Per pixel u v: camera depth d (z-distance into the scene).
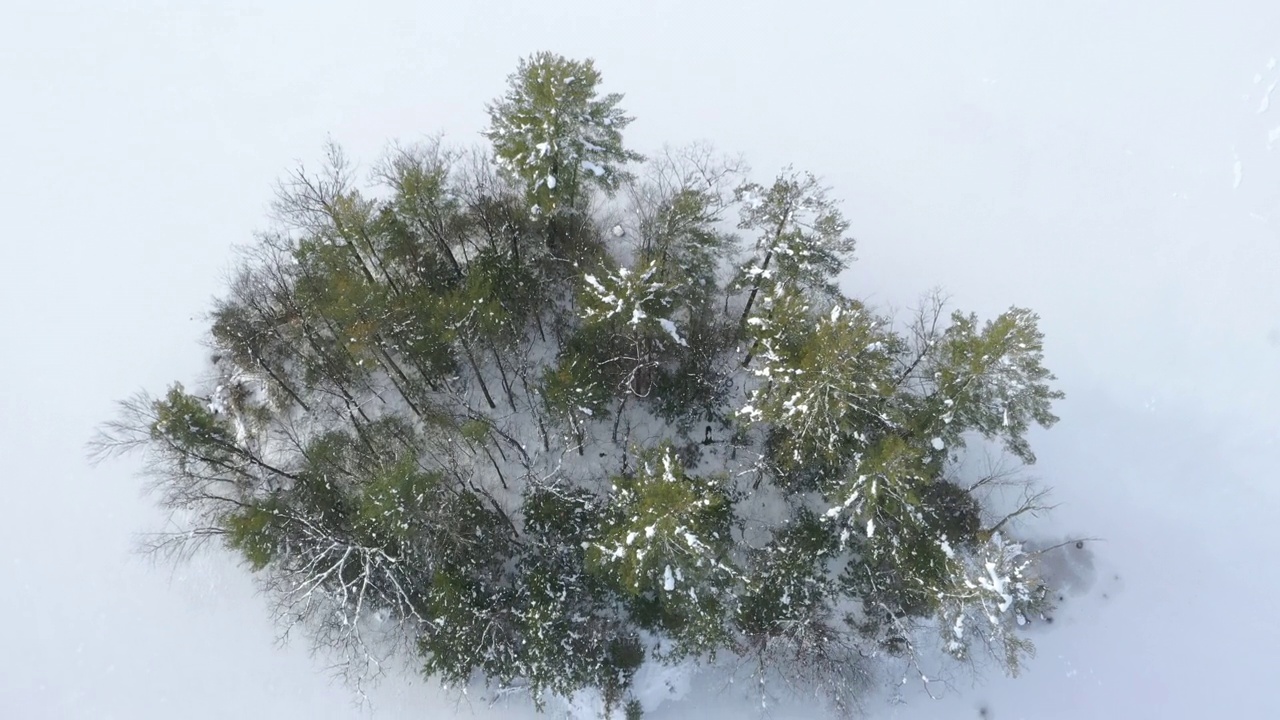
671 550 20.47
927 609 24.78
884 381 20.19
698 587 23.36
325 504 24.03
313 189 23.48
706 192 24.58
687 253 24.16
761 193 22.27
